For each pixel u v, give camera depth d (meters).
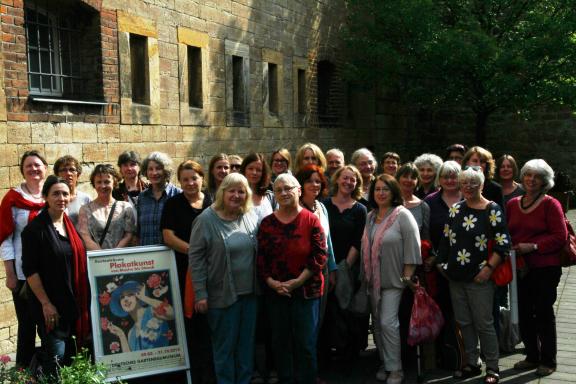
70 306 5.68
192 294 5.95
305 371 5.88
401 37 17.36
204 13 11.88
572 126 19.95
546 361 6.34
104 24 9.32
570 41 15.98
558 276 6.34
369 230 6.46
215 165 6.92
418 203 6.76
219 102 12.41
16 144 7.80
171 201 6.27
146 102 10.40
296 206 5.84
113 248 6.37
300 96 16.03
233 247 5.77
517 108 17.41
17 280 6.38
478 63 16.06
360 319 6.55
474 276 6.09
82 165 8.91
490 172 7.14
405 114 21.22
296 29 15.48
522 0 17.16
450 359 6.50
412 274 6.23
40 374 5.46
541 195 6.44
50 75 8.75
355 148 18.67
